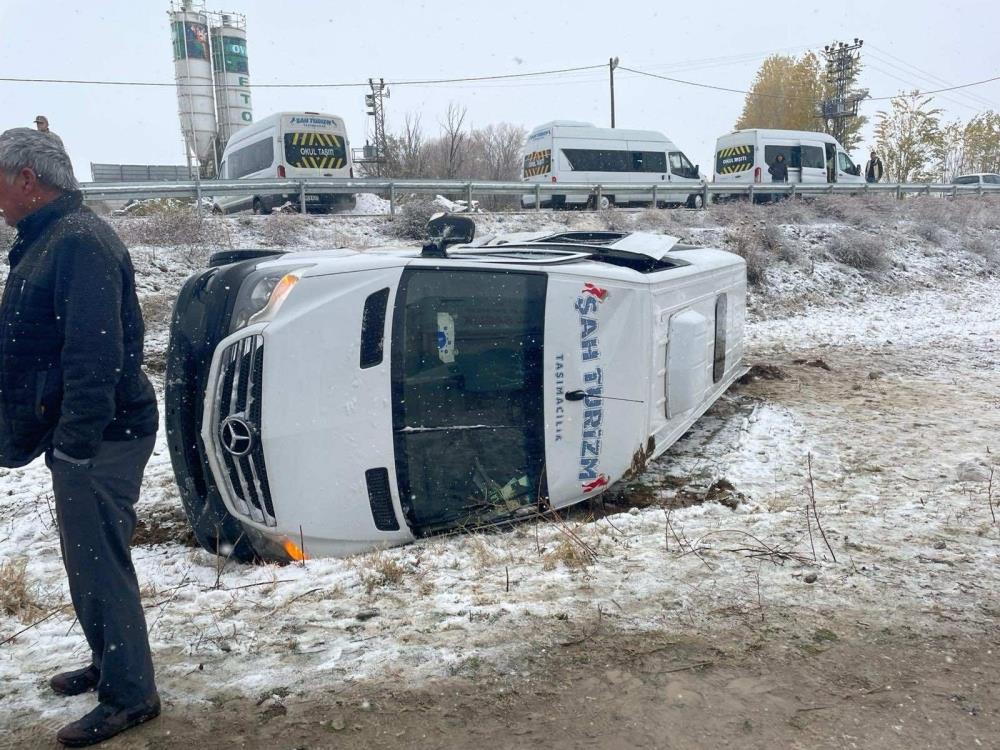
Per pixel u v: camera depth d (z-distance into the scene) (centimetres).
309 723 271
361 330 450
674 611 346
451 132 4341
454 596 373
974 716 271
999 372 1015
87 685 289
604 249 651
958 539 425
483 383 482
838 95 4988
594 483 530
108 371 248
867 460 625
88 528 261
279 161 1855
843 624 332
